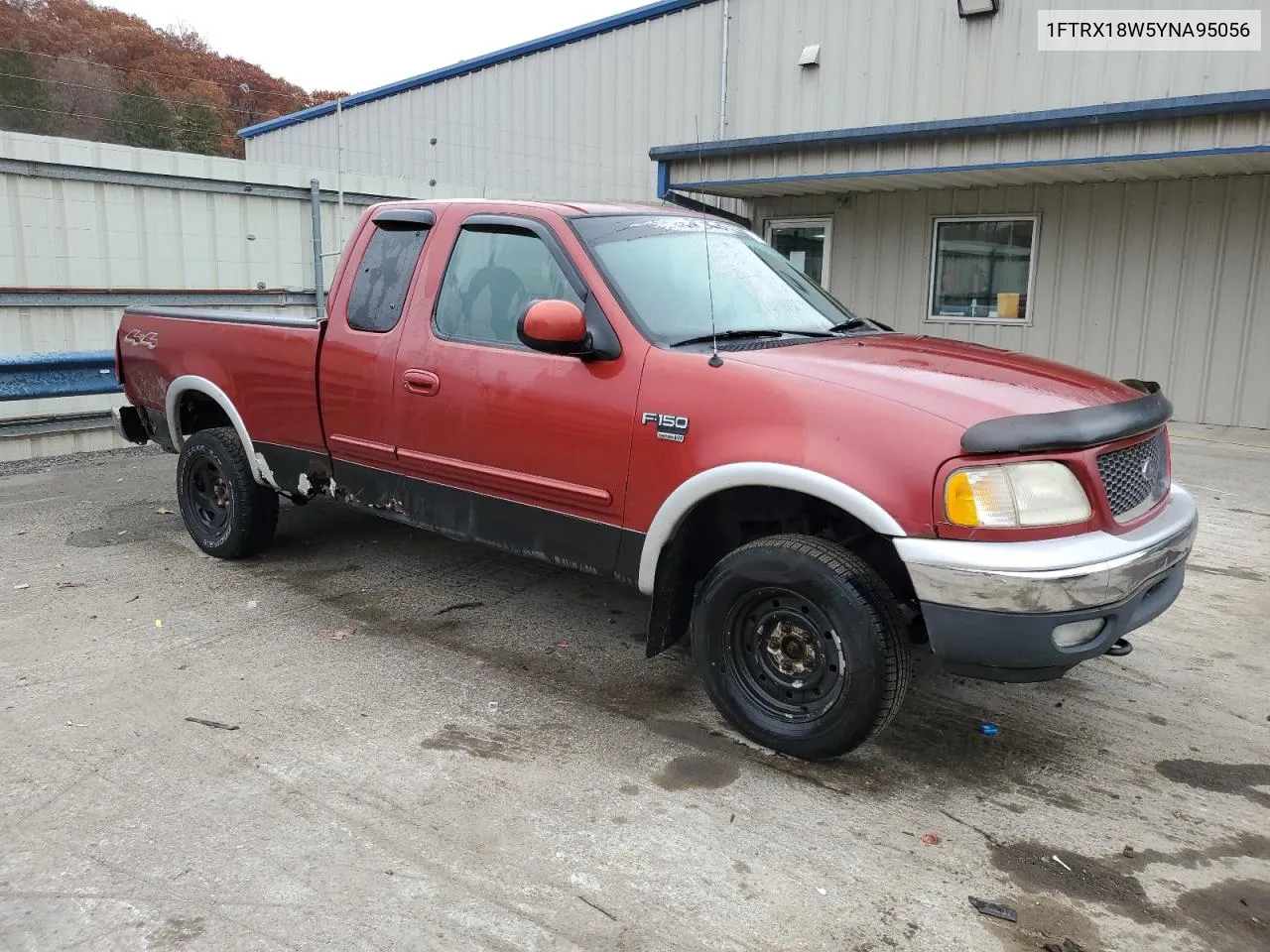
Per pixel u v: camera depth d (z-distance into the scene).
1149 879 2.86
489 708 3.87
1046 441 2.98
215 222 9.98
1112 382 3.76
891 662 3.19
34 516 6.68
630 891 2.75
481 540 4.28
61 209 8.80
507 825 3.06
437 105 16.94
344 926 2.57
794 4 12.48
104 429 9.08
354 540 6.16
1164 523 3.38
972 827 3.11
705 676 3.63
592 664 4.32
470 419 4.14
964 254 11.73
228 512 5.57
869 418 3.13
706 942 2.55
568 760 3.48
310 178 10.71
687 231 4.36
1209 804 3.27
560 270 3.95
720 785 3.32
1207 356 10.38
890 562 3.48
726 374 3.43
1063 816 3.18
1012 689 4.14
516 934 2.56
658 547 3.61
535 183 15.77
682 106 13.76
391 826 3.04
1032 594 2.92
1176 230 10.34
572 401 3.80
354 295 4.71
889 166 10.14
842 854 2.95
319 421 4.86
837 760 3.52
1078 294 11.03
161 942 2.49
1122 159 8.77
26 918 2.58
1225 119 8.20
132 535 6.23
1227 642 4.69
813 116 12.55
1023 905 2.73
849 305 12.67
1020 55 10.81
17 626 4.63
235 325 5.26
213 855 2.87
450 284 4.35
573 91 14.96
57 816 3.05
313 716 3.77
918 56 11.55
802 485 3.19
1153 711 3.95
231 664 4.24
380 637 4.60
